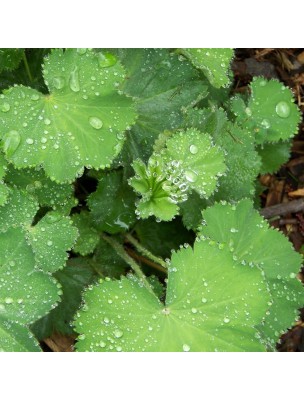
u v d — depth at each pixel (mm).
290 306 420
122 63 426
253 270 383
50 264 397
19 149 372
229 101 464
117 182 436
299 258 422
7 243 369
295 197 532
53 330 436
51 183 411
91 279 445
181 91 437
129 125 387
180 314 378
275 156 486
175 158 396
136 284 379
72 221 405
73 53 382
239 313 380
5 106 372
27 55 437
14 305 367
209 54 413
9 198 392
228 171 438
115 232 446
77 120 381
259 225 418
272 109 458
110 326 374
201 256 382
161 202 394
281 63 534
